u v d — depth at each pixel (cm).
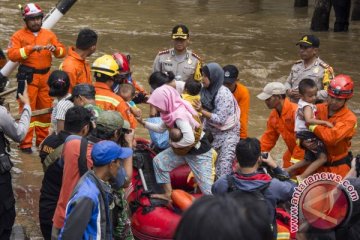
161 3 2895
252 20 2586
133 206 769
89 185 582
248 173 614
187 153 784
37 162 1099
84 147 639
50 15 1190
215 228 263
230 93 869
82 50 993
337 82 797
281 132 909
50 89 854
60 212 641
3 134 732
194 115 768
